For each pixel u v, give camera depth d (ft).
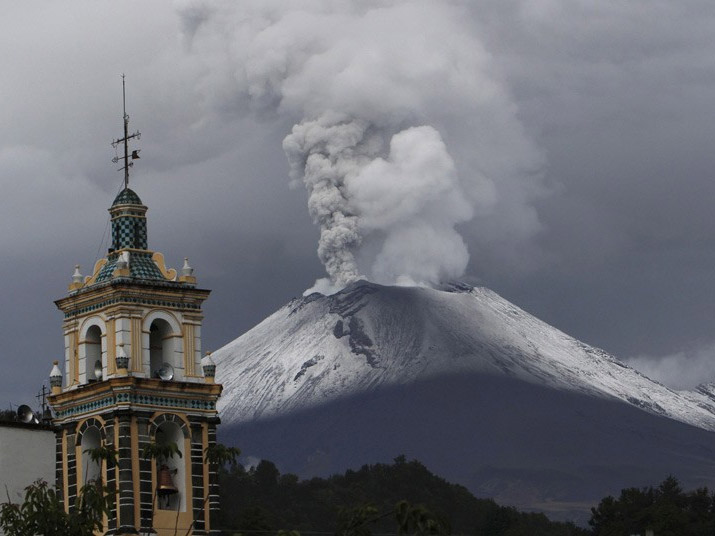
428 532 463.83
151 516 596.70
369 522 487.61
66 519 522.06
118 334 612.29
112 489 544.21
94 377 621.31
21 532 520.01
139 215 638.12
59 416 619.26
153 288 619.26
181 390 614.34
